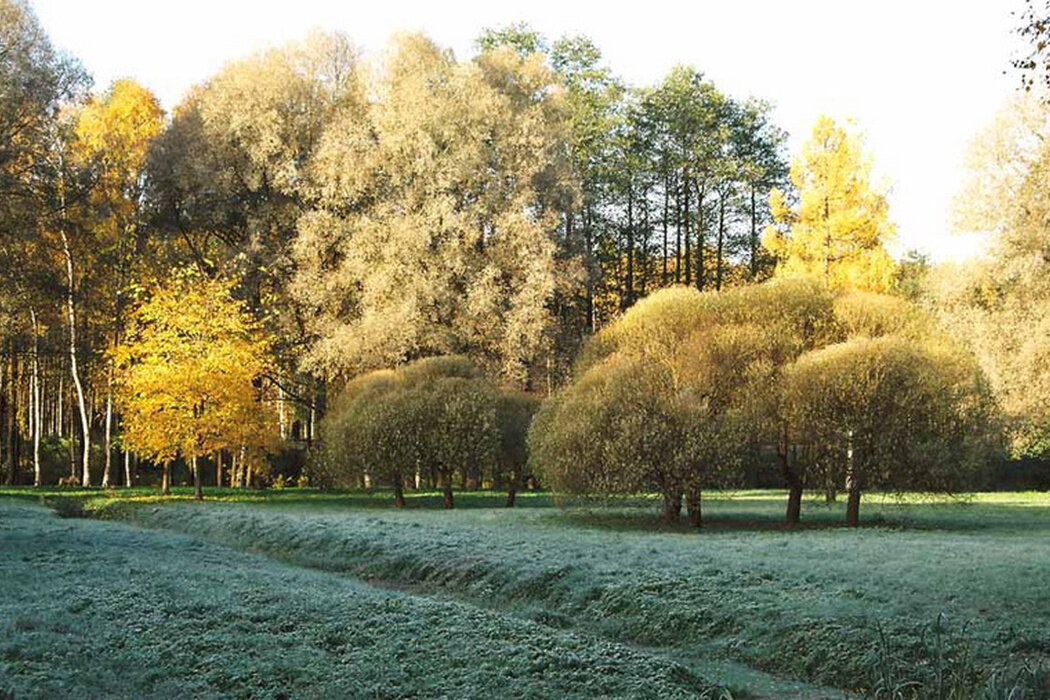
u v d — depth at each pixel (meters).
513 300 39.94
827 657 10.73
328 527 22.25
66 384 52.84
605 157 57.03
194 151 41.81
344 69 45.44
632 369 25.25
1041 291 39.75
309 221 40.72
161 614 11.60
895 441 23.73
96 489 40.09
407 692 8.77
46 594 12.84
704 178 58.25
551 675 9.29
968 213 40.59
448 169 40.09
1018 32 12.81
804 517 27.45
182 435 35.22
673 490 24.67
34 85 35.84
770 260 59.62
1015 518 26.62
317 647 10.36
